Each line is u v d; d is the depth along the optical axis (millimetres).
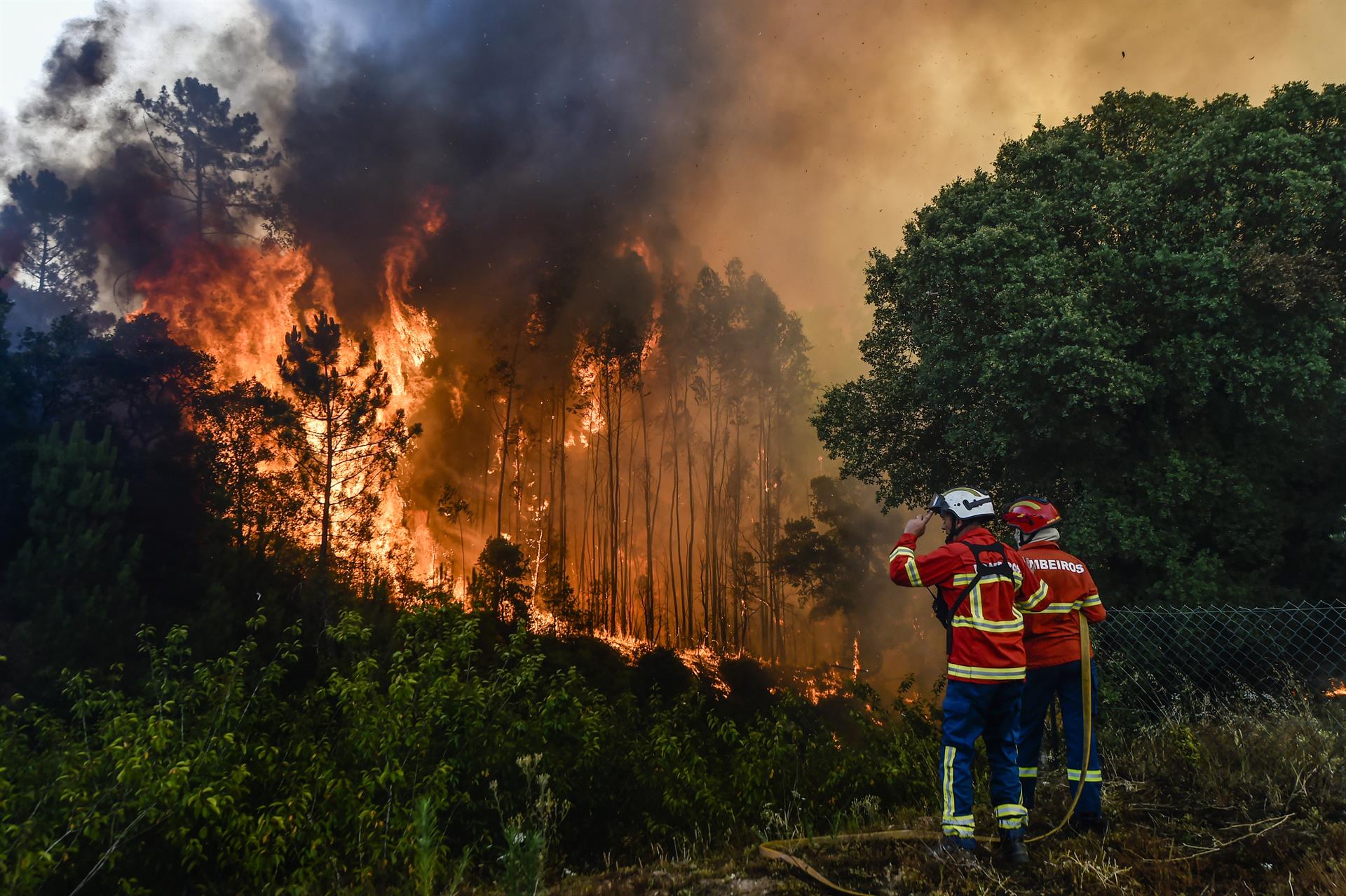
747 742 7945
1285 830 4367
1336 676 8219
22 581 23188
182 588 30094
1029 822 4953
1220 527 15492
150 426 39062
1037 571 4977
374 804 6367
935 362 17469
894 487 20188
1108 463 16422
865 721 8711
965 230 17562
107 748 5910
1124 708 7383
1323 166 13812
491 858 6418
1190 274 14266
